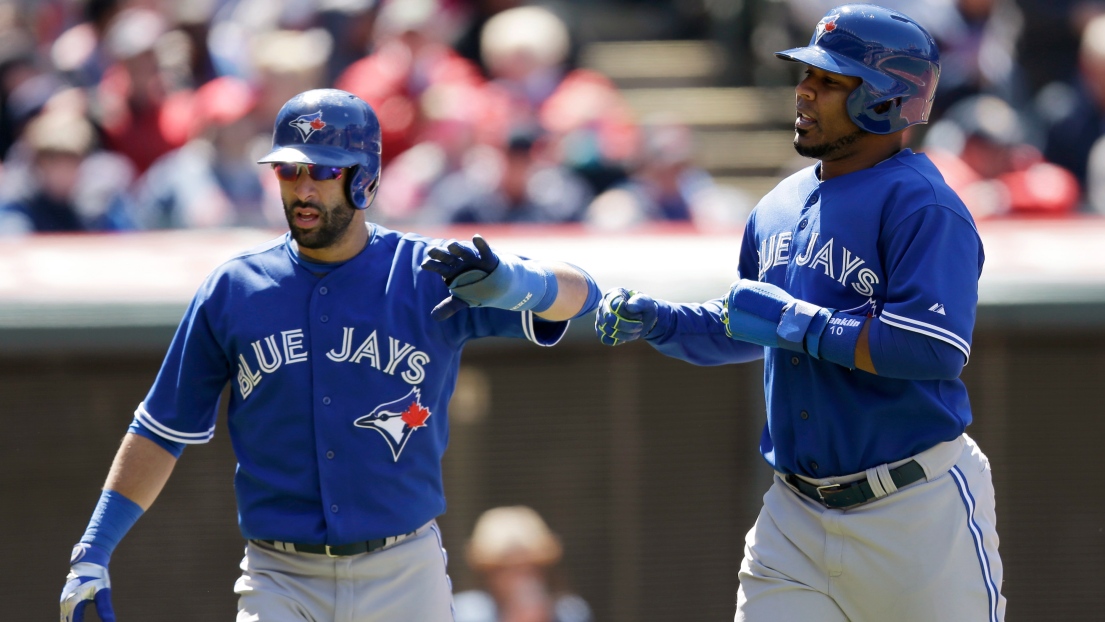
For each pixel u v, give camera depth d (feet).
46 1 122.21
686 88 134.00
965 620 38.06
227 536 62.44
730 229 80.74
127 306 61.87
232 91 104.47
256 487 40.01
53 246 71.20
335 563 39.63
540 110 111.75
